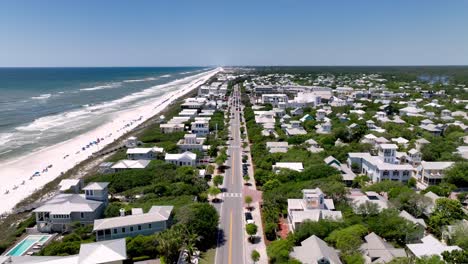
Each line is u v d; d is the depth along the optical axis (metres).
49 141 144.50
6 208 82.25
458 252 50.19
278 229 68.50
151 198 81.19
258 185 92.94
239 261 58.28
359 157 104.19
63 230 68.62
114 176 92.00
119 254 52.50
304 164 99.94
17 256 54.00
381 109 192.50
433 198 76.19
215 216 67.81
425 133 133.88
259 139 134.50
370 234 59.62
